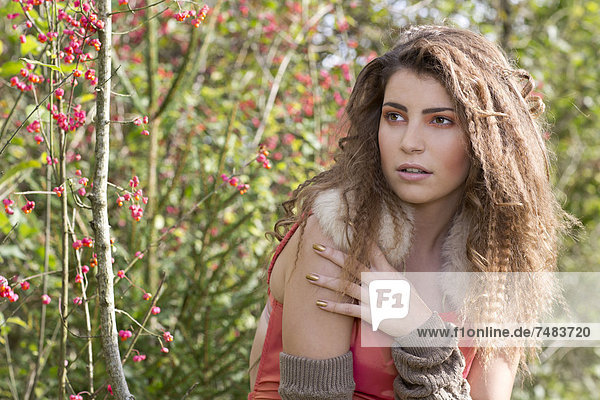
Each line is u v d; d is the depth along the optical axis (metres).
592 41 5.93
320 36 5.10
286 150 4.73
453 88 1.79
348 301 1.89
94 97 2.54
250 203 3.97
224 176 2.56
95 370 3.07
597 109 5.50
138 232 3.38
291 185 4.22
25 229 2.67
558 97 5.53
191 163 3.96
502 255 2.00
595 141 6.01
